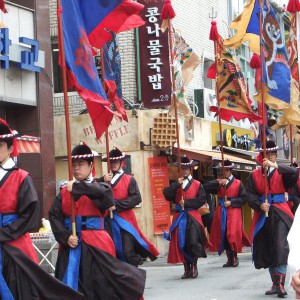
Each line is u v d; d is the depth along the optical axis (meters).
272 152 11.40
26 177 7.03
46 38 17.39
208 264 17.05
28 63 16.41
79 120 20.06
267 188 11.14
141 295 7.88
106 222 11.05
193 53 16.88
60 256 7.90
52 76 19.27
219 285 12.67
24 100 16.64
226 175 16.34
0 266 6.78
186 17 23.73
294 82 14.80
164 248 19.91
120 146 19.72
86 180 8.02
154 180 19.73
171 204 20.89
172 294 11.64
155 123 19.69
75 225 7.83
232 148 24.50
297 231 4.02
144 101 19.97
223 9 26.98
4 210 6.95
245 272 14.70
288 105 13.03
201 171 23.39
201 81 24.58
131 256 11.01
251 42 14.91
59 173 20.19
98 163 19.75
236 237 15.98
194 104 22.94
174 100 14.66
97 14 8.72
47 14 17.47
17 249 6.89
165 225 19.88
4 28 15.51
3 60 15.53
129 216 11.23
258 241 11.20
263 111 11.84
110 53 11.70
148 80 19.95
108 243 7.91
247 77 28.73
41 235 14.15
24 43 16.36
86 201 7.86
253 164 23.34
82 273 7.74
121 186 11.27
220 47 16.52
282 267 11.00
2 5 7.77
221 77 16.80
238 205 16.12
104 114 9.08
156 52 19.91
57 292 6.93
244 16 14.87
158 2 19.97
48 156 17.30
